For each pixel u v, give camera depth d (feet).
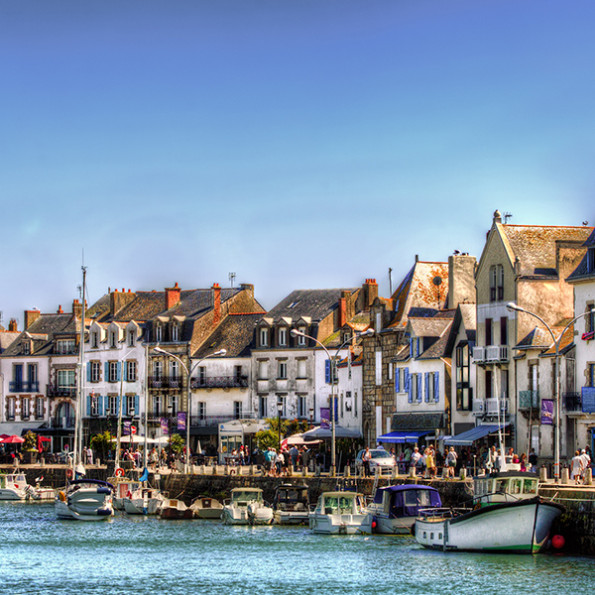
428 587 213.25
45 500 429.38
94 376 573.74
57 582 226.79
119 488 369.91
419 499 284.41
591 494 234.99
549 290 365.40
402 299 453.58
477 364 377.09
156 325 554.05
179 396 542.57
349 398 476.54
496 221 379.96
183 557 255.91
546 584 209.77
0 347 622.13
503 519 237.04
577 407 327.47
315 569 236.43
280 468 365.61
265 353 520.01
